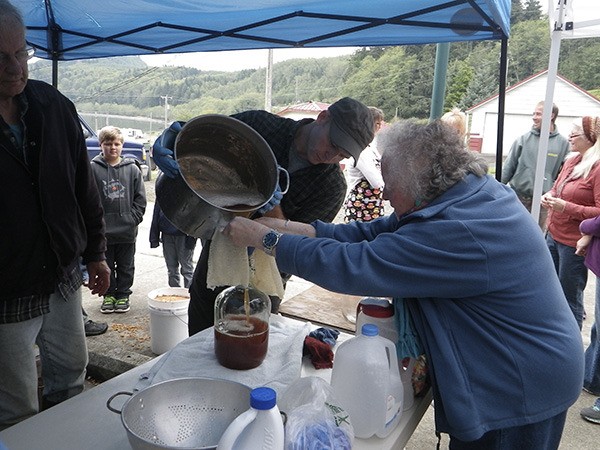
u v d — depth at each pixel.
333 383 1.16
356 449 1.10
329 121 1.67
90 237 2.02
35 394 1.78
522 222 1.23
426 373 1.33
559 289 1.32
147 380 1.30
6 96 1.57
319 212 2.00
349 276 1.19
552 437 1.35
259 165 1.50
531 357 1.19
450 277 1.15
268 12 2.36
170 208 1.34
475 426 1.16
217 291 2.03
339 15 2.31
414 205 1.30
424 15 2.18
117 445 1.05
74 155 1.82
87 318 3.59
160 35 2.86
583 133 3.17
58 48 3.04
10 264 1.62
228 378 1.29
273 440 0.80
